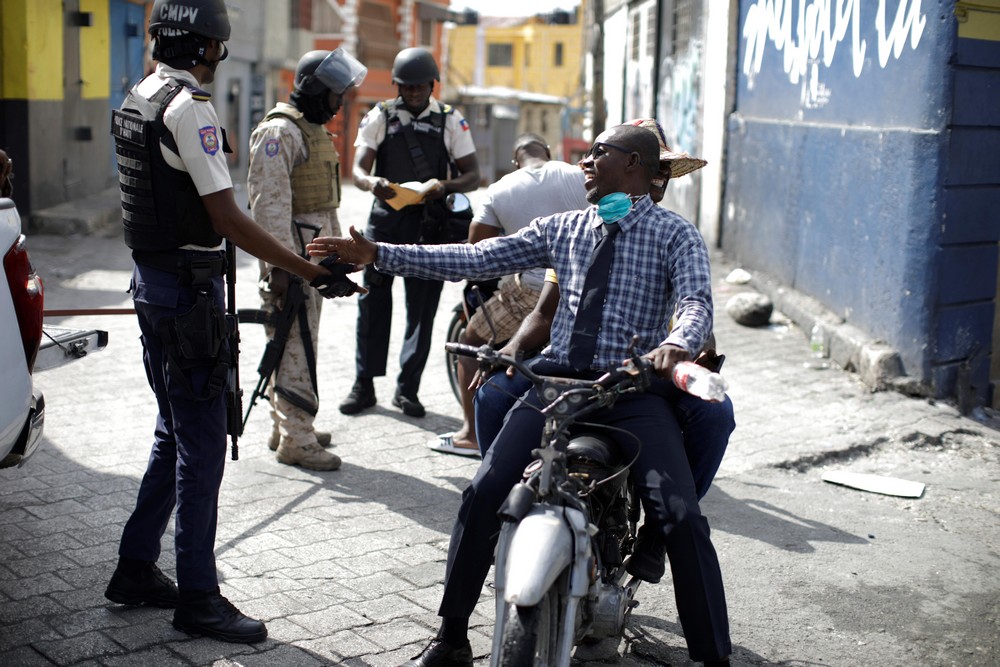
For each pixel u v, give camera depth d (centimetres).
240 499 511
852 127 803
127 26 1831
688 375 294
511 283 535
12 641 361
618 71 2042
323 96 537
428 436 621
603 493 341
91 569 422
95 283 1041
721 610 327
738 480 571
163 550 446
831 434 642
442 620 381
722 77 1174
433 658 347
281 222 520
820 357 805
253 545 458
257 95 2739
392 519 496
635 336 313
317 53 537
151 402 658
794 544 492
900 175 714
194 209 353
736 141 1132
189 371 360
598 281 347
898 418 668
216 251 367
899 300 718
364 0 3628
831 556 480
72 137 1569
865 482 572
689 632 325
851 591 446
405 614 402
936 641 406
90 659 353
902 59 719
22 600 392
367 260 357
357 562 446
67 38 1533
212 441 367
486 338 552
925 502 553
